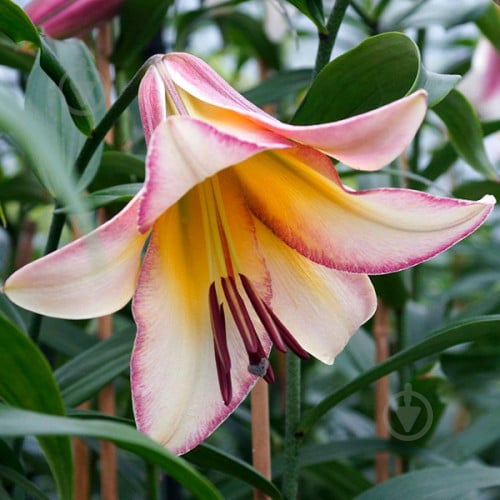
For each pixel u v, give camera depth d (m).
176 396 0.45
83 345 0.60
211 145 0.42
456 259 0.91
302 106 0.51
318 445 0.61
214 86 0.47
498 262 0.77
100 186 0.58
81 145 0.53
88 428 0.39
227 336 0.48
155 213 0.42
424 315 0.69
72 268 0.43
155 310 0.45
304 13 0.52
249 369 0.46
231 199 0.48
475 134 0.57
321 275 0.49
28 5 0.54
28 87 0.52
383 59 0.49
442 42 0.88
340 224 0.47
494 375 0.68
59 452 0.42
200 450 0.50
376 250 0.47
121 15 0.60
